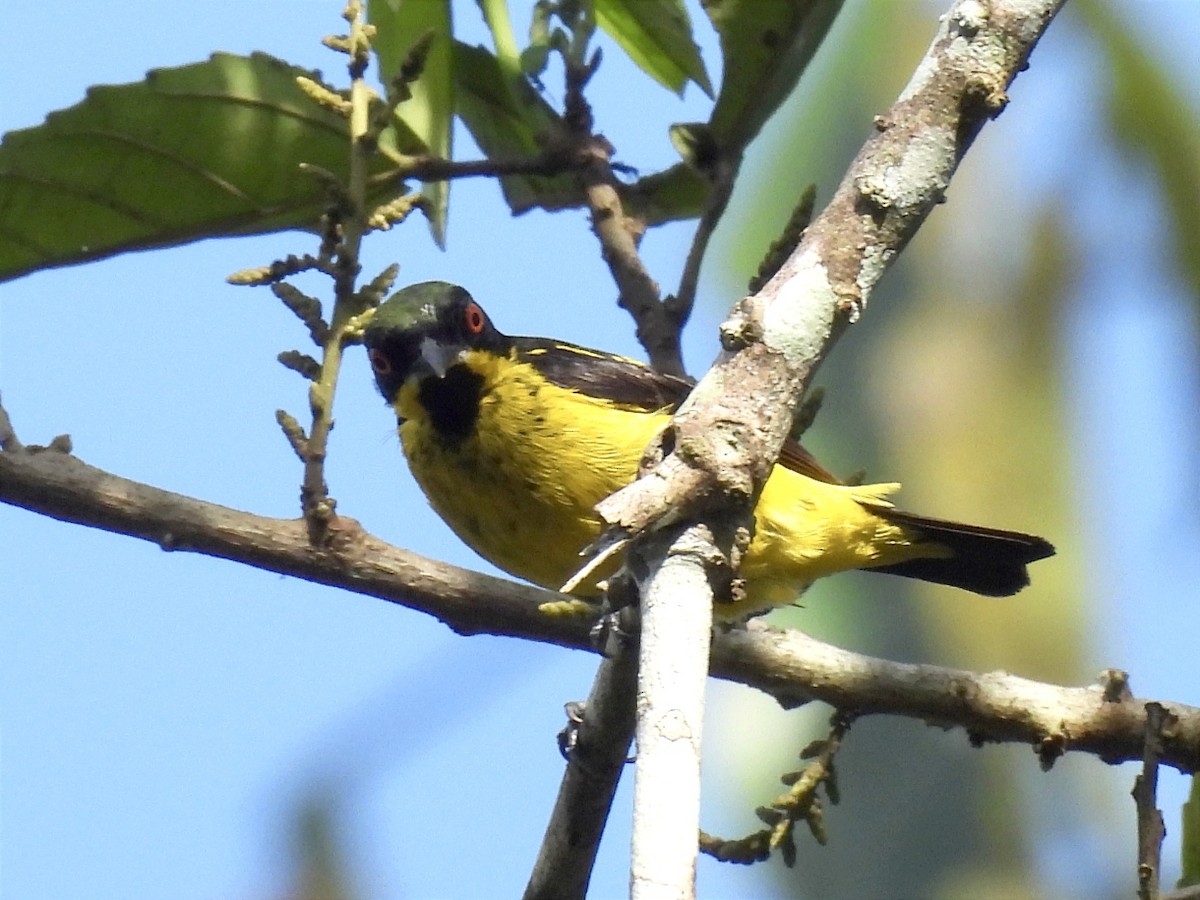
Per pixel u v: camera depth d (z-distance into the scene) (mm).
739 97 9219
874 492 9742
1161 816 6988
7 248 9234
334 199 7617
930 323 8945
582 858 8086
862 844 8469
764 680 8227
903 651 9242
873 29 9641
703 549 5738
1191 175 8883
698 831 5020
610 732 7465
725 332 6281
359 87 7895
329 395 7527
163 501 7500
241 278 7496
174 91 8867
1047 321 8867
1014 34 6734
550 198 10297
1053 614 8875
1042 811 8547
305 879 7129
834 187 9562
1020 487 8898
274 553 7574
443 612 7762
